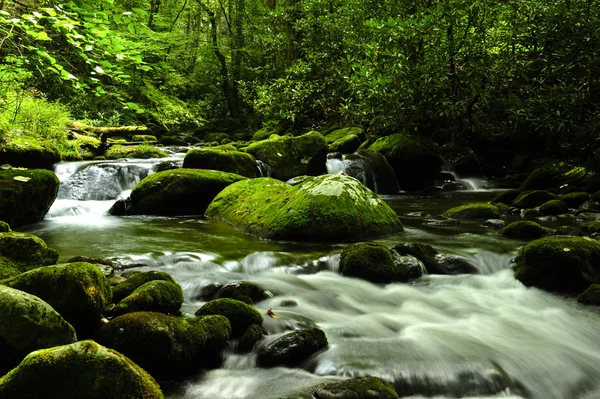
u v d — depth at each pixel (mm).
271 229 5441
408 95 9141
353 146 11875
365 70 9219
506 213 7602
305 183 5969
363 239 5363
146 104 17953
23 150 8289
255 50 21156
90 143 11609
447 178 11656
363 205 5695
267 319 3154
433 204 8898
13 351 2057
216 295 3514
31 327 2090
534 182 9320
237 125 19469
